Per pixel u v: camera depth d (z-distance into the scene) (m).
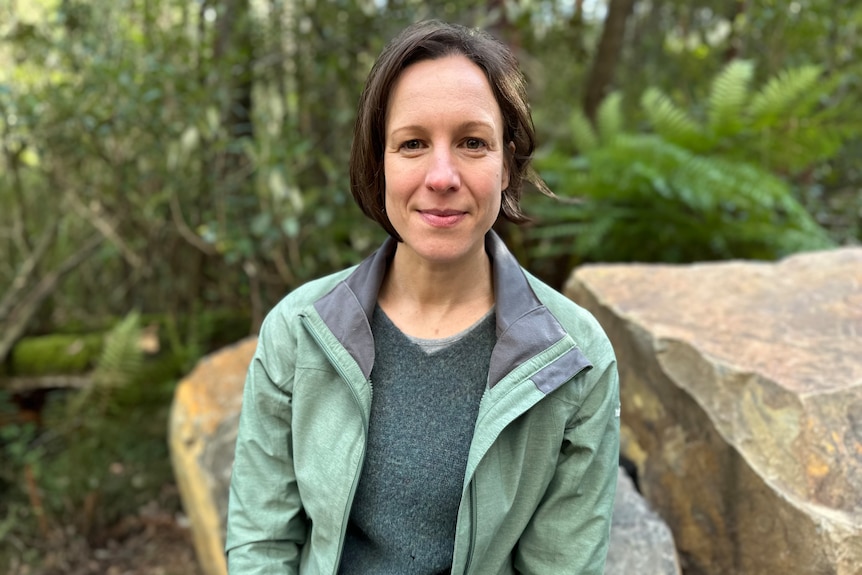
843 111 3.39
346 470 0.96
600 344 0.96
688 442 1.63
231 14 3.00
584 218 3.37
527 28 4.17
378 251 1.03
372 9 3.13
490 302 1.00
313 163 3.24
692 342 1.66
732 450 1.49
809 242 2.91
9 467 2.73
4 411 2.99
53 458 2.82
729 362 1.58
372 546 1.06
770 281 2.02
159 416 3.04
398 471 0.97
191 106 2.62
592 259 3.50
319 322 0.98
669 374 1.68
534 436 0.94
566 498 0.98
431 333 0.99
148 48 2.77
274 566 1.03
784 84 3.22
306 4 3.05
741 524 1.48
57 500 2.61
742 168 2.98
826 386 1.46
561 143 4.47
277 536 1.04
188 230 2.82
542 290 1.01
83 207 3.08
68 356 3.15
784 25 4.23
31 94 2.67
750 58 4.68
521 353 0.91
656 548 1.46
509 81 0.91
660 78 5.07
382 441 0.97
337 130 3.22
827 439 1.38
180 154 2.67
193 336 3.19
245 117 3.23
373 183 0.97
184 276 3.45
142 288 3.66
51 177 2.98
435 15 3.09
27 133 2.77
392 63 0.87
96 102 2.66
